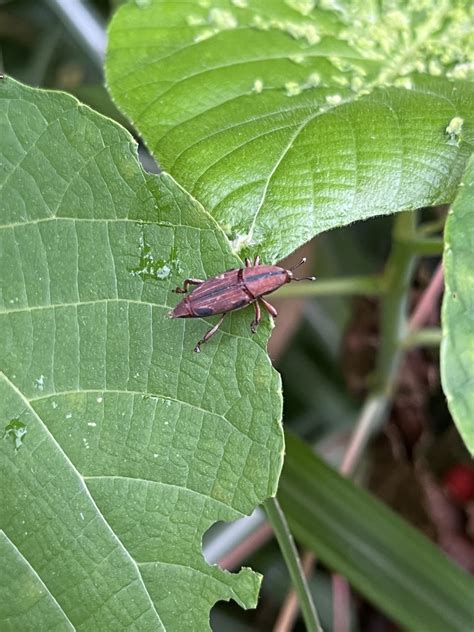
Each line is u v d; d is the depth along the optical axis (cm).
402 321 13
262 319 8
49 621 8
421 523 15
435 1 9
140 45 9
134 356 8
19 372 8
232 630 16
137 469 8
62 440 8
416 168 8
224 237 8
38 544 8
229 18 9
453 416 6
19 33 19
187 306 8
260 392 8
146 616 8
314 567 16
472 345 6
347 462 14
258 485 8
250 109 8
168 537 8
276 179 8
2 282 8
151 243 8
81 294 8
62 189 8
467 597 12
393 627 16
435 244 11
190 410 8
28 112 8
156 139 8
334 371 17
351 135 8
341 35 9
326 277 17
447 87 9
